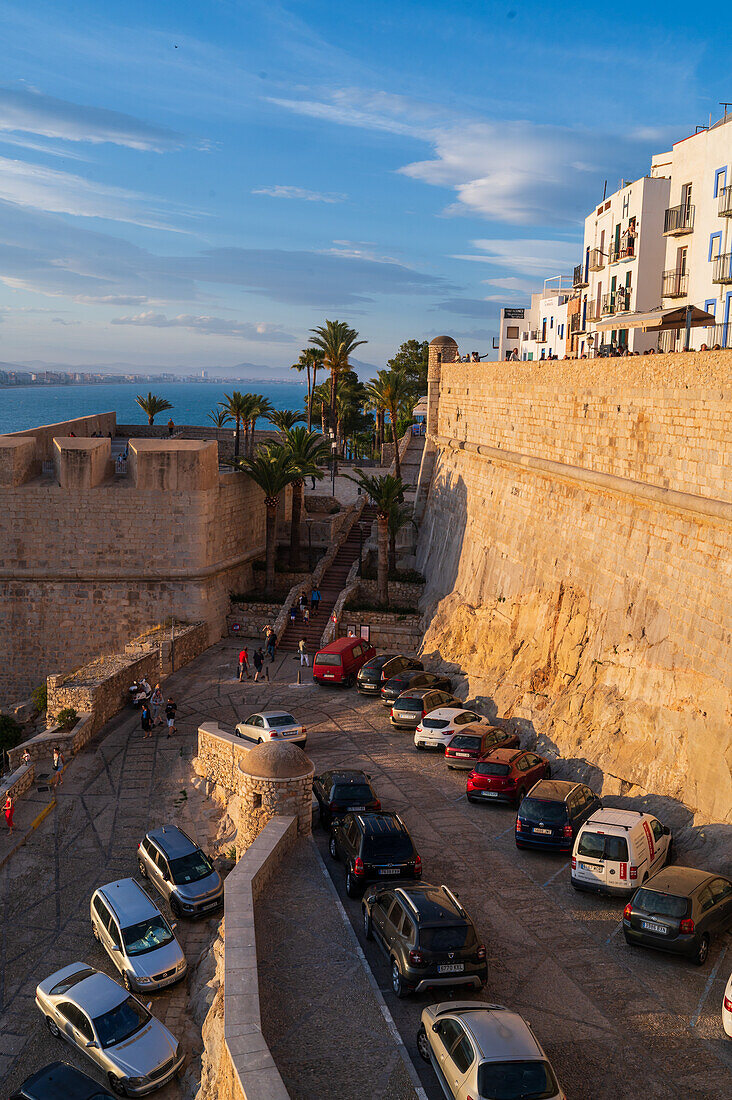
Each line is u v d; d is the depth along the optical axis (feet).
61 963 68.95
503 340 296.30
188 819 89.40
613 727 80.94
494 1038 38.09
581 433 101.30
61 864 83.51
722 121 118.11
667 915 52.24
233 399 242.58
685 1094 40.45
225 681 130.41
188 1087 52.60
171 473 144.46
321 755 96.53
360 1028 45.37
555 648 98.94
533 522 114.42
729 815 64.23
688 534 76.54
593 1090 40.68
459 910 49.88
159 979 62.64
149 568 146.30
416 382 348.59
